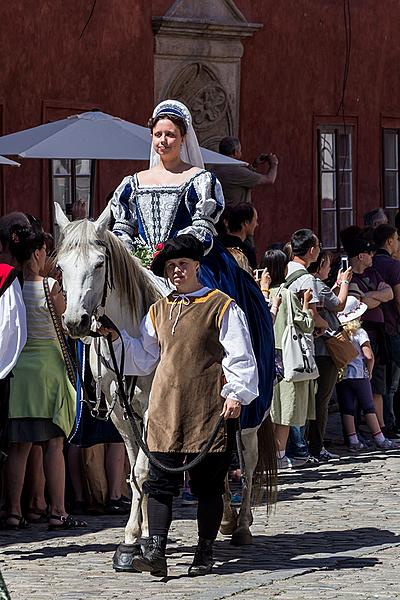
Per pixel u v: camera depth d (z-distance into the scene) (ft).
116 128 57.47
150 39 76.43
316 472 55.16
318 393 57.98
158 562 35.04
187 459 34.96
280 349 54.54
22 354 42.50
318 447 58.29
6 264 39.88
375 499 48.49
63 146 55.93
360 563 37.14
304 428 58.18
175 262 34.96
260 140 85.40
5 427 37.81
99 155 55.72
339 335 57.77
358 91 93.91
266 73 85.51
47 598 33.37
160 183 37.42
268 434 40.50
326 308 57.36
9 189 67.97
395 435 65.10
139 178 37.76
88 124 57.47
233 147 69.67
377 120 96.22
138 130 58.49
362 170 95.04
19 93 68.18
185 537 41.42
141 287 35.83
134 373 35.19
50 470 43.09
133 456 36.70
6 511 43.39
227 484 40.32
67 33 70.64
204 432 34.42
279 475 54.39
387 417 65.21
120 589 34.27
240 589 33.83
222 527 40.70
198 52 79.66
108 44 73.41
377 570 36.22
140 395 36.06
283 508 46.73
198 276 37.50
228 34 81.35
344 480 53.01
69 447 46.14
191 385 34.47
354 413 61.93
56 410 42.47
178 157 37.63
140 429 36.52
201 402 34.47
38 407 42.45
